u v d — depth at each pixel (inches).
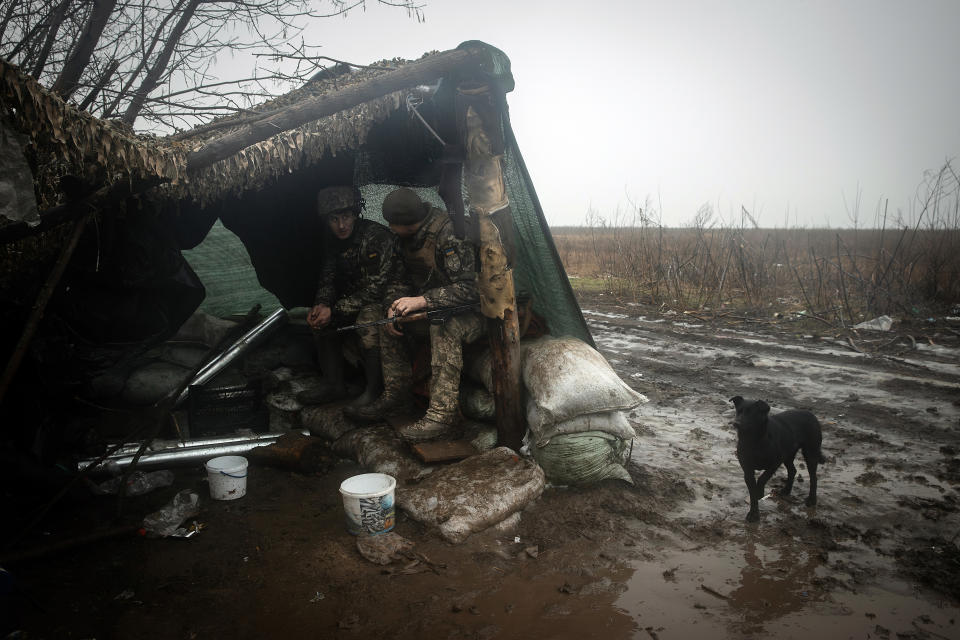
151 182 123.2
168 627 98.4
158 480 148.8
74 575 112.3
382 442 156.8
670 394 235.5
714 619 99.2
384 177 197.6
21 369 136.9
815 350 301.6
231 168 130.4
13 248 140.9
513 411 152.2
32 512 130.7
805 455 138.8
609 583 110.0
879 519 133.4
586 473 144.6
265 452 157.0
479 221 141.5
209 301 229.6
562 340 161.0
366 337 169.3
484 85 137.8
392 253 170.2
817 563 116.0
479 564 116.4
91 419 161.3
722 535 127.0
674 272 488.1
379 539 123.7
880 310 369.1
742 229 450.6
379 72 146.1
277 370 194.9
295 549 122.1
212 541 125.3
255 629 98.1
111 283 154.1
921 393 226.4
